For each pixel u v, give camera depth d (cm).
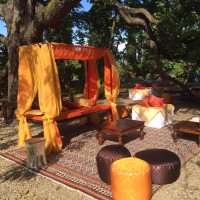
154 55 1218
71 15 1669
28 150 587
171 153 539
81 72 1748
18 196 478
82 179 529
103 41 1941
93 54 879
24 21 996
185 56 1284
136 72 2412
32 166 588
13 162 627
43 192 490
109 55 931
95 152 684
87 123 969
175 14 1209
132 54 2395
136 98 1519
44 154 601
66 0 778
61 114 764
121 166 447
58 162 620
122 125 725
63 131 890
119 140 689
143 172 429
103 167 506
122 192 429
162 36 1202
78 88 1775
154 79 2148
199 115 1091
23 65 753
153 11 1440
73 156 658
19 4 989
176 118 1041
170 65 1599
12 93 1041
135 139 780
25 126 743
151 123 898
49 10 839
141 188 427
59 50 749
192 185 503
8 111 1041
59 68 1650
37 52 696
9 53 1027
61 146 702
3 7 1060
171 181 506
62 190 494
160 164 501
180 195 468
